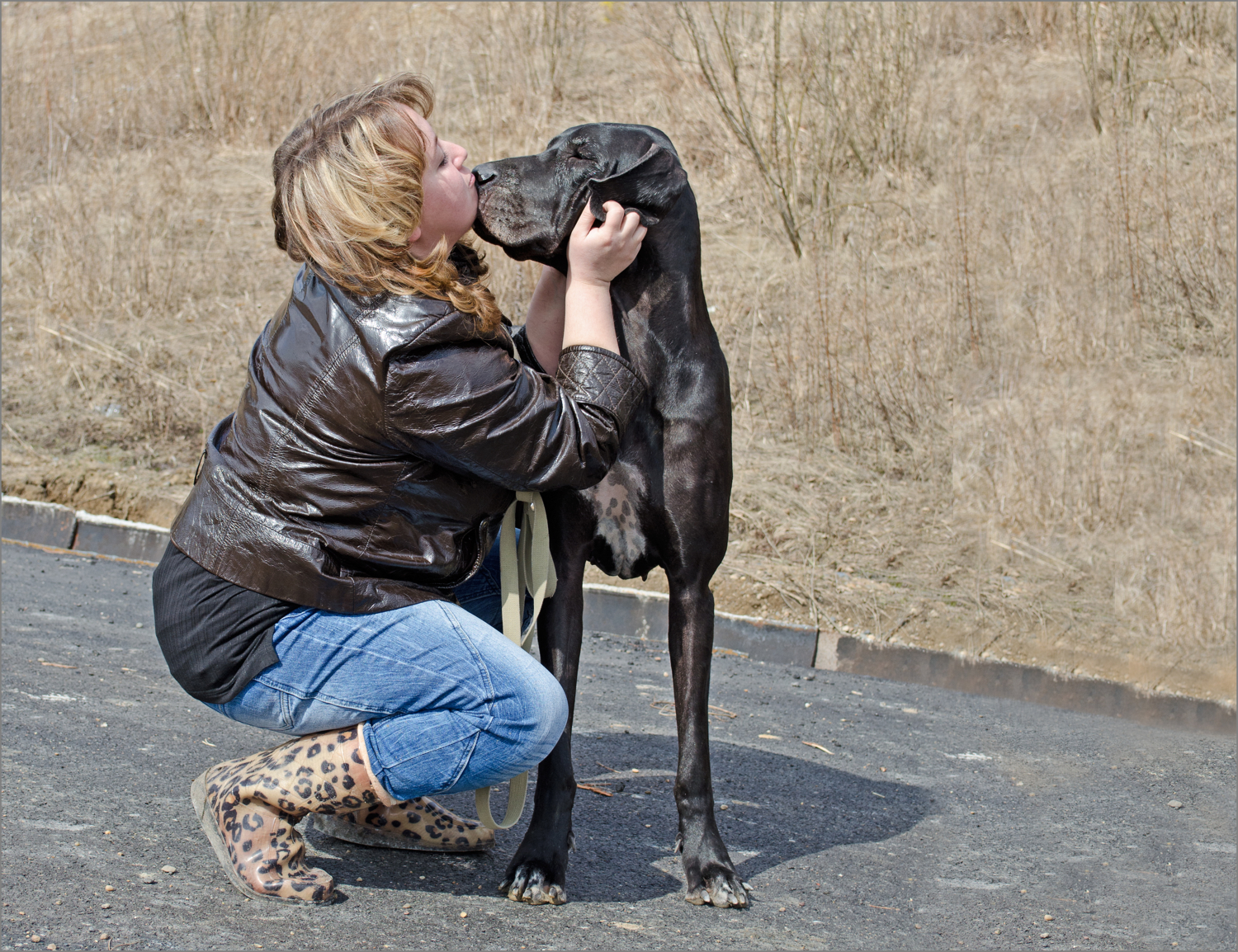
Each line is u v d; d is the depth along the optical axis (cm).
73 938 211
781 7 942
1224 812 348
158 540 630
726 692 461
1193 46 990
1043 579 564
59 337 838
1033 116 946
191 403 762
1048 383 709
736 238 885
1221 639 504
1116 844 316
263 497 223
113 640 455
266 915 229
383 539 224
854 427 702
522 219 250
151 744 334
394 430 217
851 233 862
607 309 240
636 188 239
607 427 231
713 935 238
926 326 752
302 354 221
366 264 218
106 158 1106
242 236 979
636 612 553
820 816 325
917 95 966
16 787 288
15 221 1000
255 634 226
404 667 225
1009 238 825
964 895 273
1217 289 766
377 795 232
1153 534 586
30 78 1232
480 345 220
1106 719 458
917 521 621
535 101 1030
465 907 242
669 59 1020
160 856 255
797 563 582
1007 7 1069
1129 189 816
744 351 765
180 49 1248
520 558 256
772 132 896
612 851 283
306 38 1205
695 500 254
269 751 243
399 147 220
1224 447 647
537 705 228
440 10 1255
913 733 421
